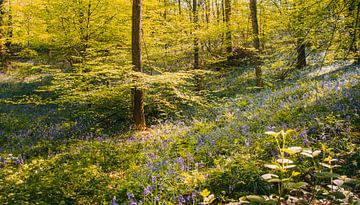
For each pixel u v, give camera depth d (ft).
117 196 19.35
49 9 41.65
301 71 53.42
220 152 24.82
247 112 36.19
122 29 44.75
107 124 42.47
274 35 39.93
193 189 18.01
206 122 37.42
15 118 45.93
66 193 20.12
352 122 25.02
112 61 41.06
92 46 43.42
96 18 43.34
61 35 42.37
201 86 56.65
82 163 26.55
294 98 36.63
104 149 30.32
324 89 35.29
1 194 19.84
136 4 36.24
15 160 28.76
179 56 52.75
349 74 40.37
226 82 62.85
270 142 23.77
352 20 17.98
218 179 19.10
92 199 19.42
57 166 26.03
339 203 13.29
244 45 69.72
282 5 28.14
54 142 34.91
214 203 16.80
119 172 25.03
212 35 53.26
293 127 26.40
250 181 18.16
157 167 22.56
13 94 61.72
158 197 17.20
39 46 45.75
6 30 52.75
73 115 46.70
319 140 22.29
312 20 19.15
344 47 19.35
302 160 19.45
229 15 62.18
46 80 68.69
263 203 11.04
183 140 30.50
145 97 42.80
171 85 36.63
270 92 44.68
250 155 22.09
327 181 17.22
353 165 18.42
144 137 33.63
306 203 14.19
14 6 43.60
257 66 49.37
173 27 51.96
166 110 44.75
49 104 55.47
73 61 46.83
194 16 58.03
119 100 43.37
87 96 36.47
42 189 20.70
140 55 37.09
